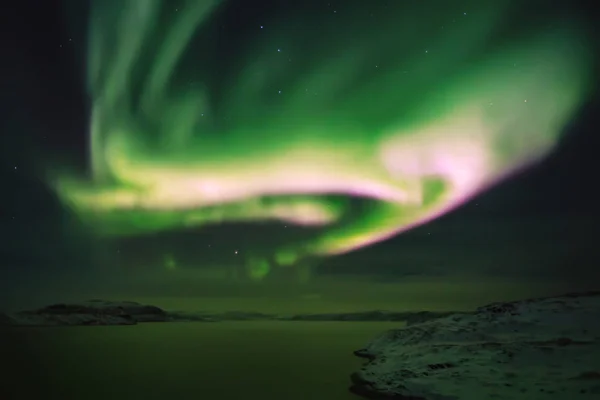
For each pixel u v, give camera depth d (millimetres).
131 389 11141
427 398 8797
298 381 11922
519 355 10406
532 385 8633
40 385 11703
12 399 10180
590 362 9359
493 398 8227
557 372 9156
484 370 9922
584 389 8117
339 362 15422
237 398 9953
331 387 11008
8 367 15133
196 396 10211
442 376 9969
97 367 14953
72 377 12930
